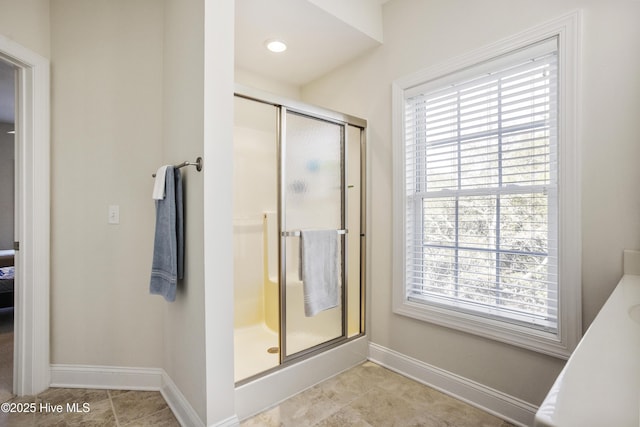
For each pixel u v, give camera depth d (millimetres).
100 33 1994
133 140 1990
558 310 1524
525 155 1684
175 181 1671
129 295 1986
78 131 1980
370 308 2414
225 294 1528
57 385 1987
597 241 1422
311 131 2098
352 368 2277
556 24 1520
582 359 573
